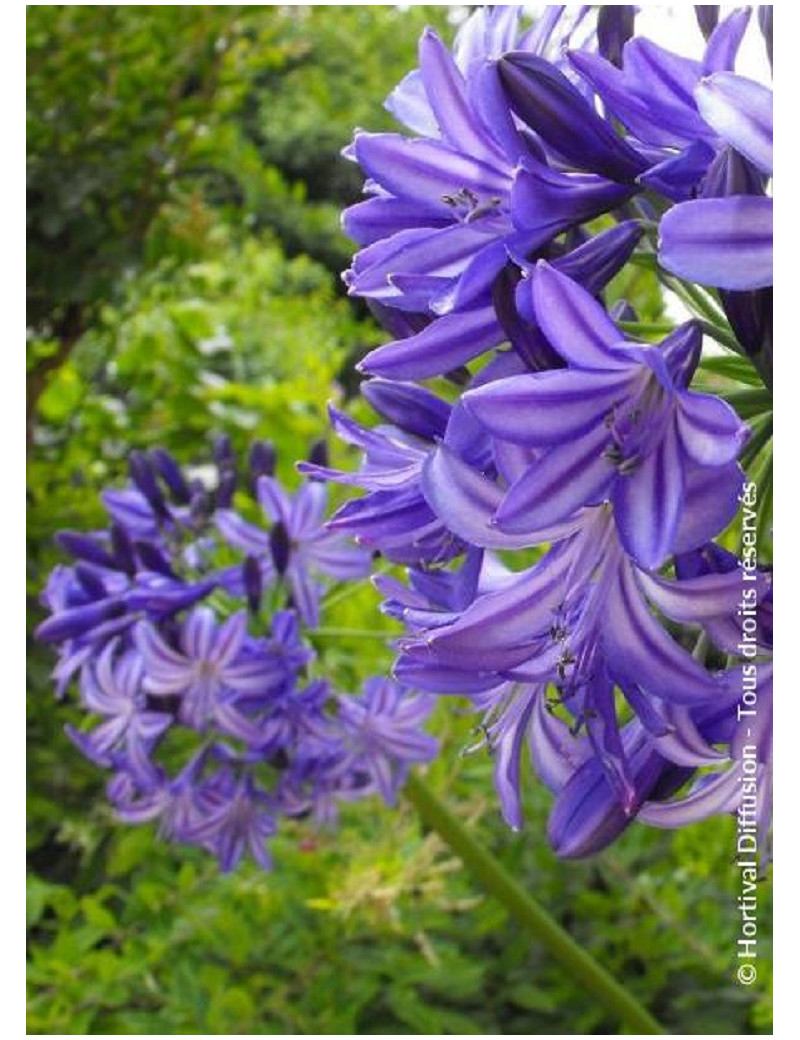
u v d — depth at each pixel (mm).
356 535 287
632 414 234
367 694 605
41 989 689
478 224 264
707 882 715
